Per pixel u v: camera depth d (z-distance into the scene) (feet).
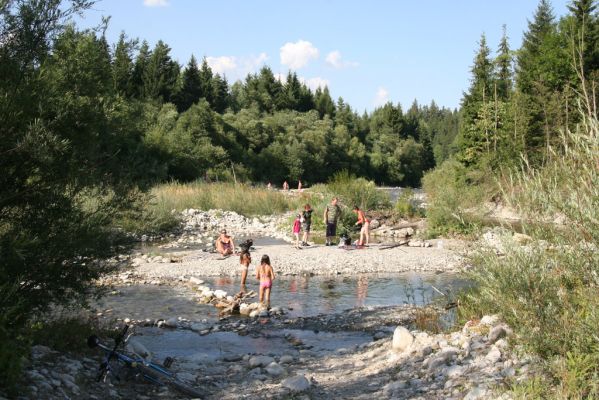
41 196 21.11
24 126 19.38
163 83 247.09
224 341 33.60
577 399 15.66
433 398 18.63
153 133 183.32
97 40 23.40
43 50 21.50
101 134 23.66
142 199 26.08
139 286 51.42
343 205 95.96
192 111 234.38
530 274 19.39
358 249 73.87
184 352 30.76
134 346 26.71
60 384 19.21
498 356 20.54
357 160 324.39
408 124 405.80
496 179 21.29
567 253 18.47
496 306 23.97
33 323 23.70
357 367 25.84
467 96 160.15
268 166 266.57
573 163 17.74
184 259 65.57
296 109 364.99
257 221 103.76
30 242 18.83
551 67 123.03
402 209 106.83
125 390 21.40
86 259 23.79
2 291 19.12
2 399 16.76
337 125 344.49
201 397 22.00
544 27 185.68
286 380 22.94
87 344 23.22
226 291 49.88
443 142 490.49
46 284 22.38
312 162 286.46
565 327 17.99
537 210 19.21
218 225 98.94
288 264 63.10
